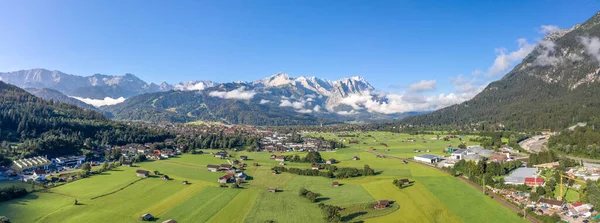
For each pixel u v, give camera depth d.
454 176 197.88
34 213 132.75
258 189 174.38
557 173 179.62
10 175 186.88
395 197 158.00
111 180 186.25
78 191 164.00
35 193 158.00
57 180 181.75
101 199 153.00
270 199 156.50
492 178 178.12
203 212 138.62
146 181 186.00
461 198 153.62
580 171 186.00
